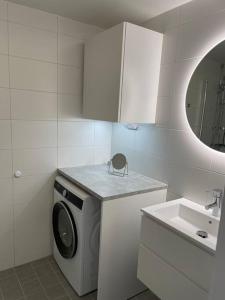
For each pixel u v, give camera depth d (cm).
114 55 172
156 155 199
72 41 210
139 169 219
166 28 182
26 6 184
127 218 173
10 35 182
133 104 179
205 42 156
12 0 176
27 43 190
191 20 163
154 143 200
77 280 183
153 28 194
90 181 190
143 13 188
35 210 219
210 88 154
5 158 196
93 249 180
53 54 203
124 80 171
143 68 179
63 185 199
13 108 192
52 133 215
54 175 224
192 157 170
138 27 171
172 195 188
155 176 202
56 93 211
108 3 175
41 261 226
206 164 161
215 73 150
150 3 170
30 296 183
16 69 188
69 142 226
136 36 170
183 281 125
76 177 199
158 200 187
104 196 158
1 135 191
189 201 171
